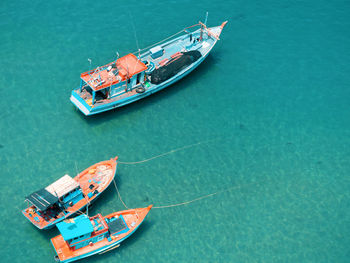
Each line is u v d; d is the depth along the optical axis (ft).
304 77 217.15
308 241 159.63
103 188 159.84
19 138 181.47
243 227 161.79
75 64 210.79
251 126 194.90
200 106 200.44
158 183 171.83
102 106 184.75
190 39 215.51
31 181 168.35
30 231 154.20
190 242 156.35
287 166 182.19
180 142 186.29
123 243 153.79
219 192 171.22
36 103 194.29
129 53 216.54
